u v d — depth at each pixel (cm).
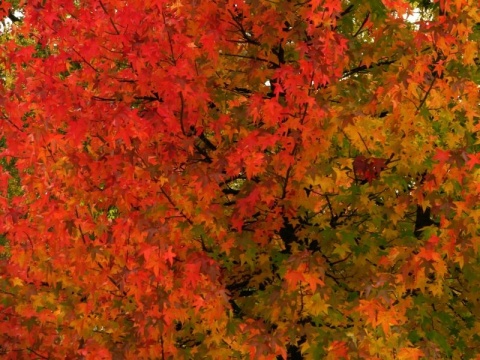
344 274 616
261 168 518
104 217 582
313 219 585
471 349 612
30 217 621
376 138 538
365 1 540
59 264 576
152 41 501
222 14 538
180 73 488
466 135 607
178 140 543
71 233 545
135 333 535
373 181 557
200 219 538
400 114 543
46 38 543
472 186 549
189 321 552
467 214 567
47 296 578
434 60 576
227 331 520
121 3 511
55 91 521
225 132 567
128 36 498
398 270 564
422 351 533
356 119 539
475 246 530
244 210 522
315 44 483
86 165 545
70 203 580
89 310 567
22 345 569
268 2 515
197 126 552
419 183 583
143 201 540
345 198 553
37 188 604
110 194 582
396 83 529
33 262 609
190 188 553
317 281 487
